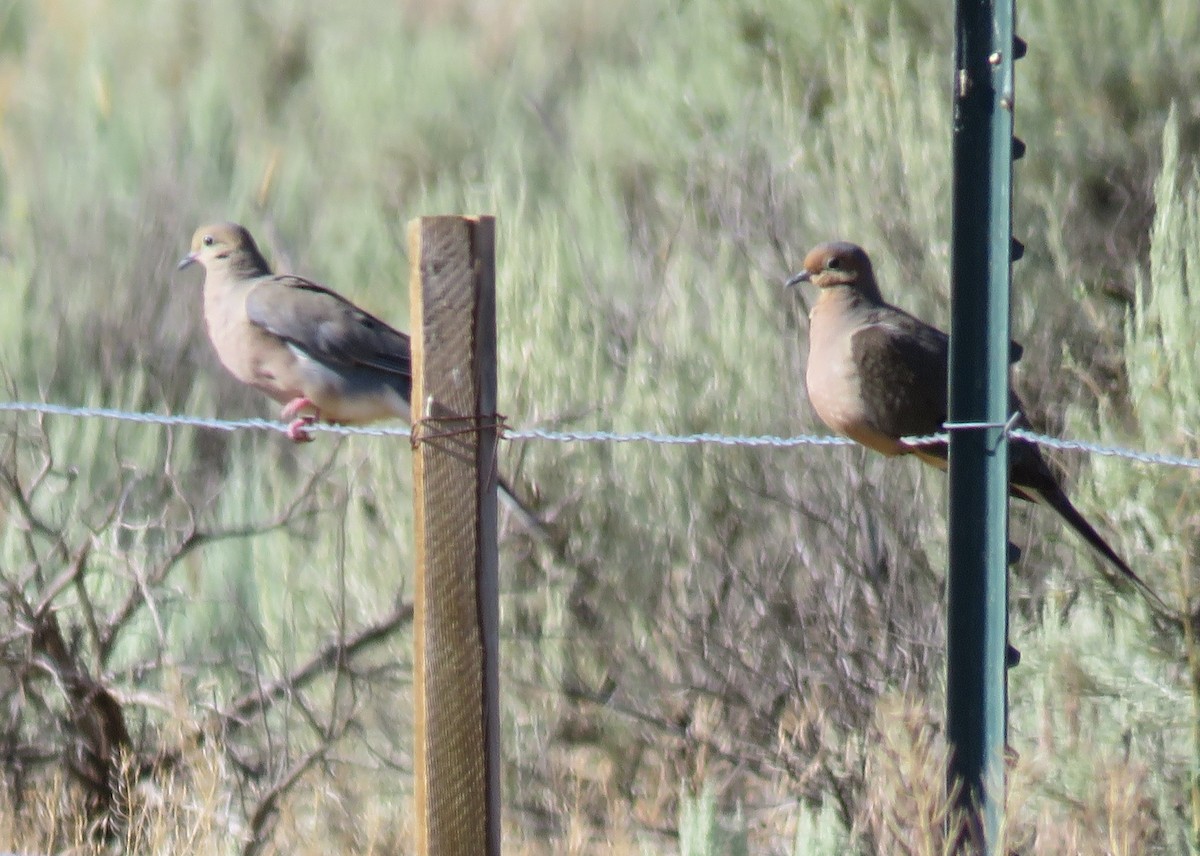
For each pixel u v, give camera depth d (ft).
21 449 43.57
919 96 44.19
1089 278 44.06
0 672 37.96
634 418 39.47
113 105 67.31
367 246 56.70
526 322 40.96
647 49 68.39
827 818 29.94
